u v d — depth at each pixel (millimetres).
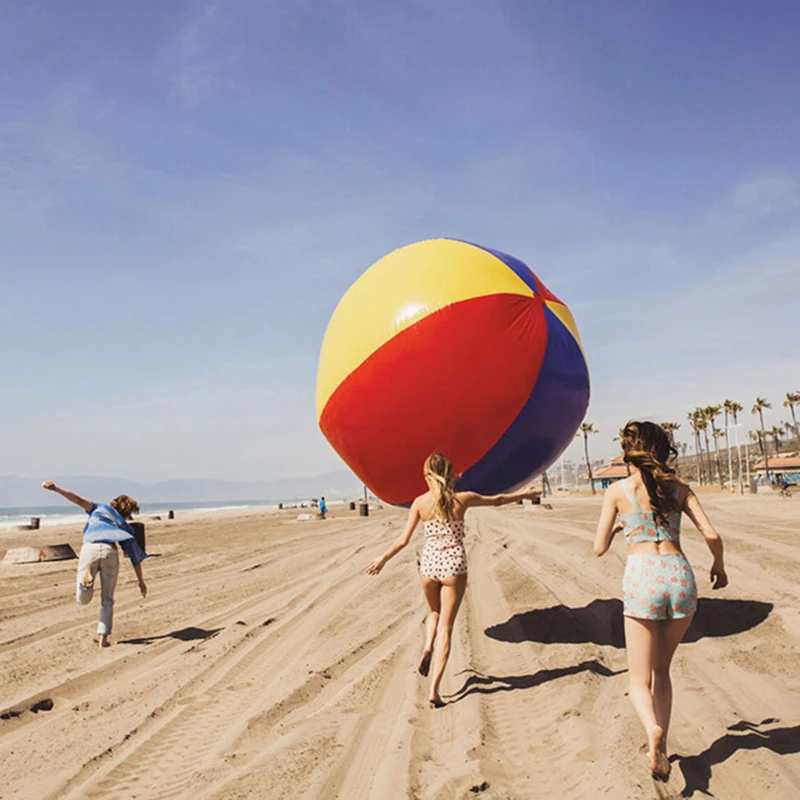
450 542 4789
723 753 3480
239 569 12680
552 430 6336
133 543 7082
